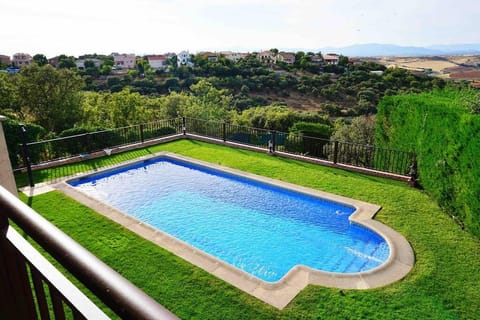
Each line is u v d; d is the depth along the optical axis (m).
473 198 6.27
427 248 6.24
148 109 29.53
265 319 4.51
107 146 12.95
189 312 4.61
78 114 25.89
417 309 4.70
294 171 10.73
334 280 5.39
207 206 9.10
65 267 0.95
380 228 7.01
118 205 9.20
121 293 0.77
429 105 8.25
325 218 8.35
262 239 7.48
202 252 6.13
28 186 9.30
